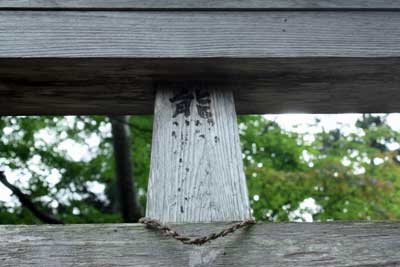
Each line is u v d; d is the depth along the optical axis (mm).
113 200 5543
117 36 1751
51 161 4754
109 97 1881
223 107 1771
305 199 4523
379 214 4508
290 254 1540
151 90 1849
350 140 4934
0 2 1771
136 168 5062
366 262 1545
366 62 1779
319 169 4504
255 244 1545
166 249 1529
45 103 1904
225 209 1605
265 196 4539
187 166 1662
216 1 1807
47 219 4500
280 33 1778
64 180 4961
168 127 1726
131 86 1831
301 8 1812
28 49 1725
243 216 1599
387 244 1566
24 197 4422
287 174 4539
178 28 1769
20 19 1756
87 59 1726
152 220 1554
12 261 1511
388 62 1783
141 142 5035
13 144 4562
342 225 1584
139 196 5156
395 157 5184
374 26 1807
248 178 4543
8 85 1816
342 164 4512
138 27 1763
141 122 4988
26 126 4617
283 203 4547
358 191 4465
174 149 1688
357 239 1568
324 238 1563
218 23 1782
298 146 4855
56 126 4891
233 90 1850
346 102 1940
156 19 1776
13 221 4590
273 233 1561
